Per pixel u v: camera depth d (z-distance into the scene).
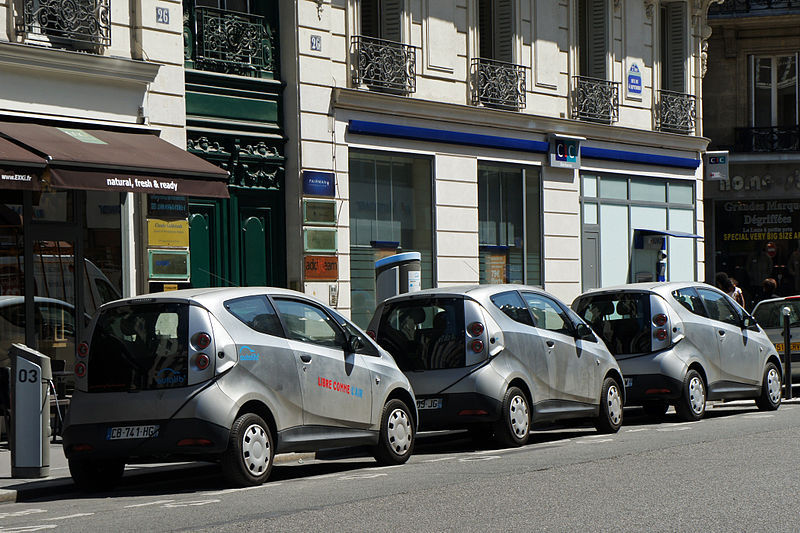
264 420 12.39
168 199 21.03
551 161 29.94
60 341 19.34
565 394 16.53
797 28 41.81
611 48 32.12
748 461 12.77
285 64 23.78
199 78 22.14
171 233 21.06
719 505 9.82
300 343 12.95
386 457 14.09
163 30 21.12
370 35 26.09
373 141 25.47
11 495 12.13
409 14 26.36
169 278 21.00
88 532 9.38
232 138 22.69
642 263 33.25
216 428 11.80
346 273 24.62
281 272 23.73
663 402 19.95
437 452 15.91
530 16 29.61
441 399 15.29
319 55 24.11
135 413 11.95
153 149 19.67
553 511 9.76
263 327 12.58
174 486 13.04
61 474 13.62
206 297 12.27
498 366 15.40
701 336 19.17
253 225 23.25
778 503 9.86
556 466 12.95
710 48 42.75
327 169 24.27
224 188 19.62
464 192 27.66
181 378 11.91
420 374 15.45
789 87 42.19
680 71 34.91
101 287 20.05
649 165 33.50
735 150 42.38
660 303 18.80
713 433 16.30
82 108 19.81
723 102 42.56
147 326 12.18
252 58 23.23
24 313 18.84
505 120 28.55
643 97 33.41
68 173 17.34
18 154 16.98
